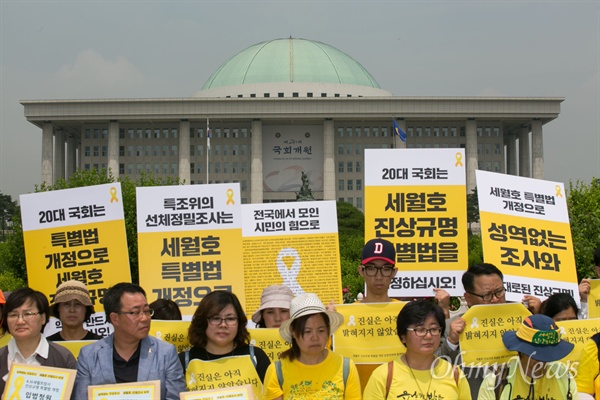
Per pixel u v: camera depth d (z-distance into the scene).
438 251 8.74
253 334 7.22
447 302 7.61
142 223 8.71
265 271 9.23
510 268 8.50
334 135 110.38
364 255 7.28
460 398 5.73
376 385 5.71
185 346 7.18
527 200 8.77
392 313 7.20
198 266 8.62
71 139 119.00
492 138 110.94
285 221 9.34
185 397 5.79
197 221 8.71
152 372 5.96
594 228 26.73
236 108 104.31
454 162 8.88
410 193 8.86
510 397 6.09
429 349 5.64
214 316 6.19
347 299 27.20
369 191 8.89
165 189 8.78
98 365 5.95
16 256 36.53
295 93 117.00
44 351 6.32
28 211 8.76
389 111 104.44
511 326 6.89
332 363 5.81
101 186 8.72
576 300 8.55
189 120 107.06
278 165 109.69
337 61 125.06
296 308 5.68
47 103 104.19
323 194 107.38
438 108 104.62
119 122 108.62
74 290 7.62
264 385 5.89
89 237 8.66
